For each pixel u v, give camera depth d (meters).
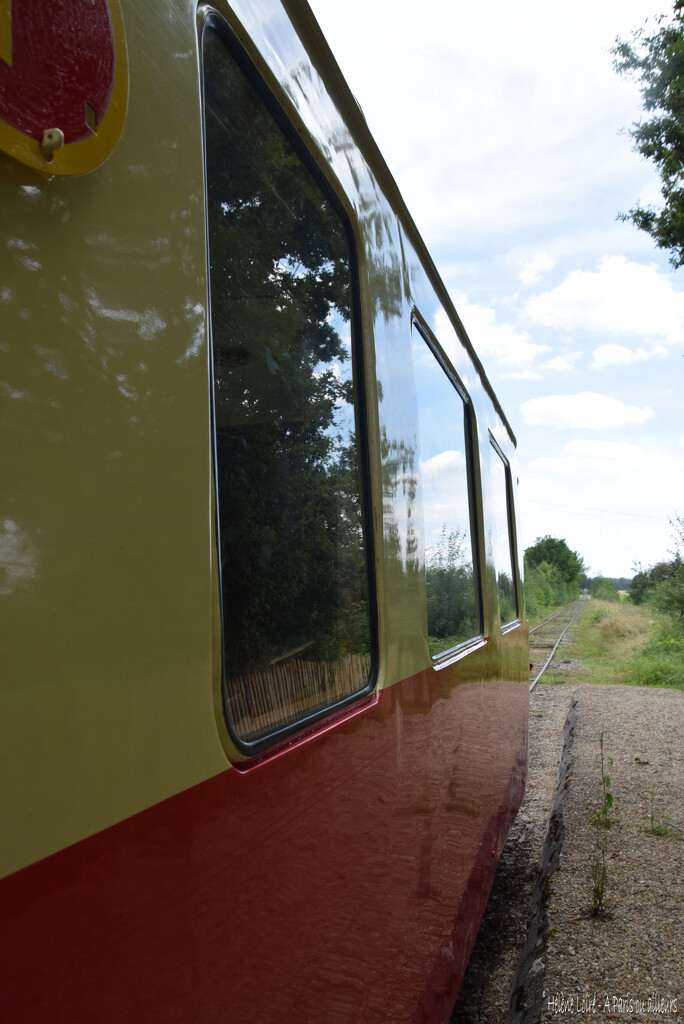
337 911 1.62
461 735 3.18
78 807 0.86
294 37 1.66
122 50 0.95
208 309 1.18
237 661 1.28
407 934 2.18
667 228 16.66
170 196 1.10
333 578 1.78
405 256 2.63
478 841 3.56
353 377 2.00
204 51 1.28
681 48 15.12
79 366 0.90
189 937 1.05
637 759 8.22
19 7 0.80
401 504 2.37
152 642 1.00
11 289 0.81
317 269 1.77
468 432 4.05
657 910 4.44
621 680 16.62
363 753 1.84
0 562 0.78
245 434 1.37
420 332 2.88
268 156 1.52
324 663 1.68
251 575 1.36
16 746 0.78
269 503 1.46
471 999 4.01
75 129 0.86
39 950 0.79
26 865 0.78
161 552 1.03
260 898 1.26
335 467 1.83
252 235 1.44
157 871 0.98
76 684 0.86
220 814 1.14
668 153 16.36
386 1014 1.96
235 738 1.22
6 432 0.80
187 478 1.09
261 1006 1.25
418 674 2.43
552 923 4.31
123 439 0.96
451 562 3.30
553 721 12.17
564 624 40.97
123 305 0.98
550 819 6.76
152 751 0.99
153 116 1.08
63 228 0.89
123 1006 0.91
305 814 1.47
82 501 0.89
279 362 1.54
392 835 2.05
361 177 2.12
